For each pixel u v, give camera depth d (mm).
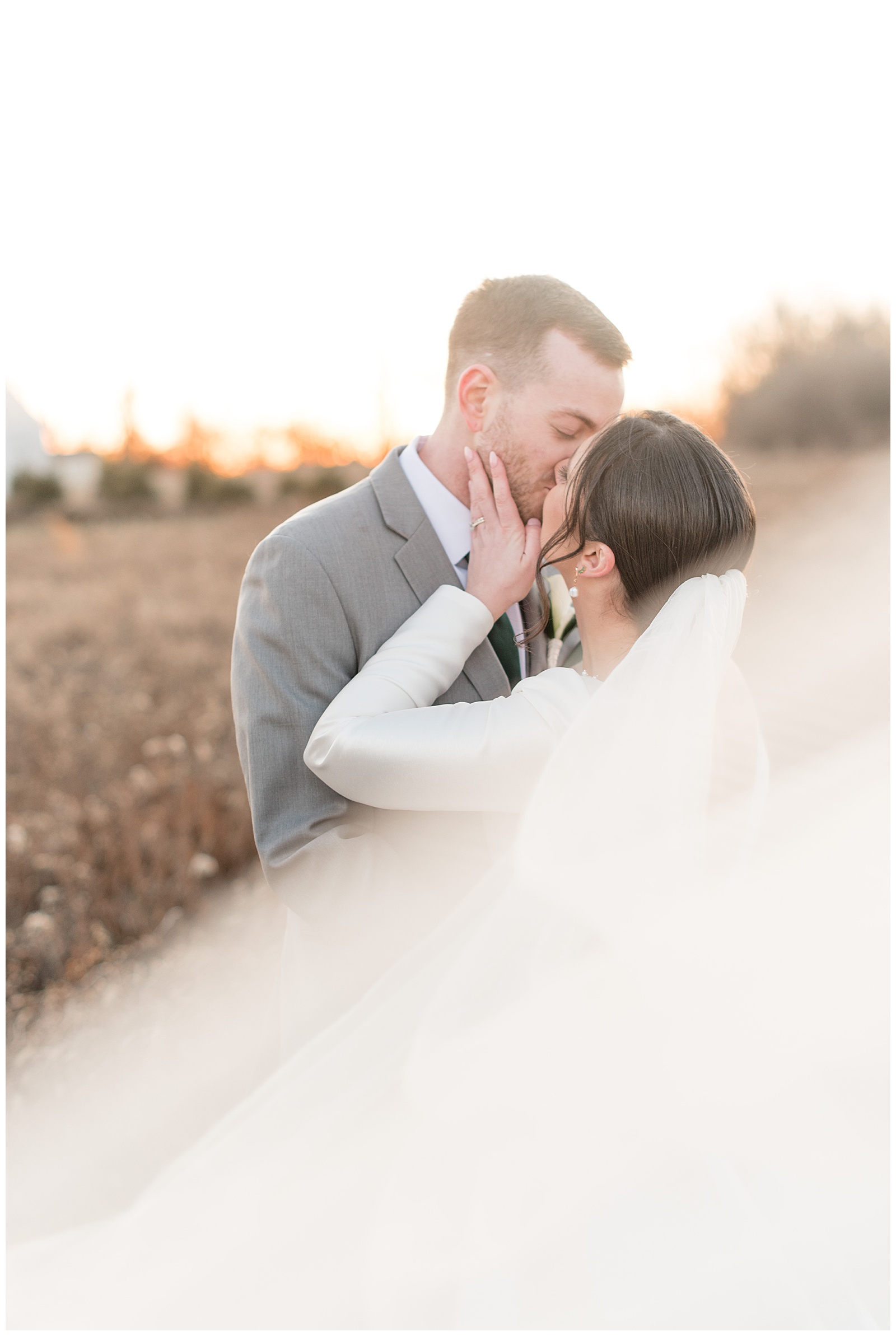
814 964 1580
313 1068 1188
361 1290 1122
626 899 1116
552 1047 1100
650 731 1162
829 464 15578
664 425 1333
